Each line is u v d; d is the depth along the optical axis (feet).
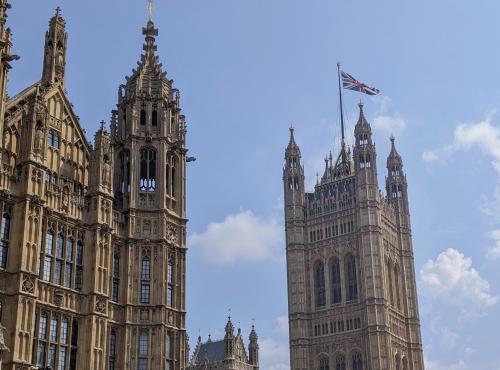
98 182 184.65
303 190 622.54
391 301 577.02
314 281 591.37
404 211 631.56
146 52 217.56
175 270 196.44
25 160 164.96
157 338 184.14
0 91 158.30
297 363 567.59
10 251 158.20
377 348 534.78
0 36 159.43
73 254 176.04
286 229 613.11
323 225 599.98
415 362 581.94
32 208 163.02
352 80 540.93
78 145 191.11
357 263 571.69
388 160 649.20
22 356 151.64
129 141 201.87
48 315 165.78
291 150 634.43
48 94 185.37
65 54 197.06
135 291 186.50
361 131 602.03
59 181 181.06
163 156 202.18
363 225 572.51
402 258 612.29
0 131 157.99
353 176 598.75
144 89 209.36
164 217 195.62
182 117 214.48
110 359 178.70
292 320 581.94
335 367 557.74
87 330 172.04
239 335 494.18
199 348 514.68
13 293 154.81
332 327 567.18
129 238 190.29
